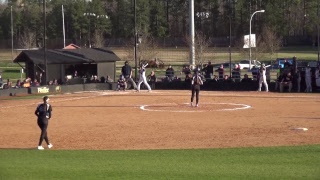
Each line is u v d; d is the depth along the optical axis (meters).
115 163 16.06
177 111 30.42
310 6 112.19
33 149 19.38
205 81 47.31
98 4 125.44
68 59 52.06
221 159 16.62
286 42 109.94
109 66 54.91
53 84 47.47
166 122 26.02
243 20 116.06
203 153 17.83
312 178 13.68
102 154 17.92
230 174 14.21
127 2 127.25
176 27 130.38
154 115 28.80
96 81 50.84
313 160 16.19
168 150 18.61
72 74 54.25
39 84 47.75
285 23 110.50
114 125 25.38
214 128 23.83
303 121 25.44
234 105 33.38
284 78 43.66
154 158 16.97
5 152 18.58
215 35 120.56
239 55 90.25
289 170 14.69
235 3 118.31
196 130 23.33
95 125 25.52
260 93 42.34
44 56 50.09
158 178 13.78
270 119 26.41
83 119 27.77
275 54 87.75
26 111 32.16
